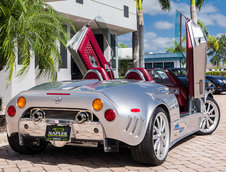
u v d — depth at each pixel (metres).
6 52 4.66
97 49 4.41
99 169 3.21
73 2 13.06
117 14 16.30
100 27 4.33
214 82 14.82
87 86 3.38
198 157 3.71
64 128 3.19
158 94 3.53
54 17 4.92
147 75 4.13
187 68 4.47
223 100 11.88
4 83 9.32
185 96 4.73
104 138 3.06
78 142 3.27
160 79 5.41
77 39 4.21
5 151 4.04
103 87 3.29
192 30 4.45
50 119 3.22
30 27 4.64
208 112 5.17
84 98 3.09
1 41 4.84
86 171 3.15
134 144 3.09
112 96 3.10
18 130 3.38
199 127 4.80
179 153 3.91
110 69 4.46
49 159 3.63
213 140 4.71
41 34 4.83
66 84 3.58
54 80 5.28
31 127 3.32
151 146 3.15
